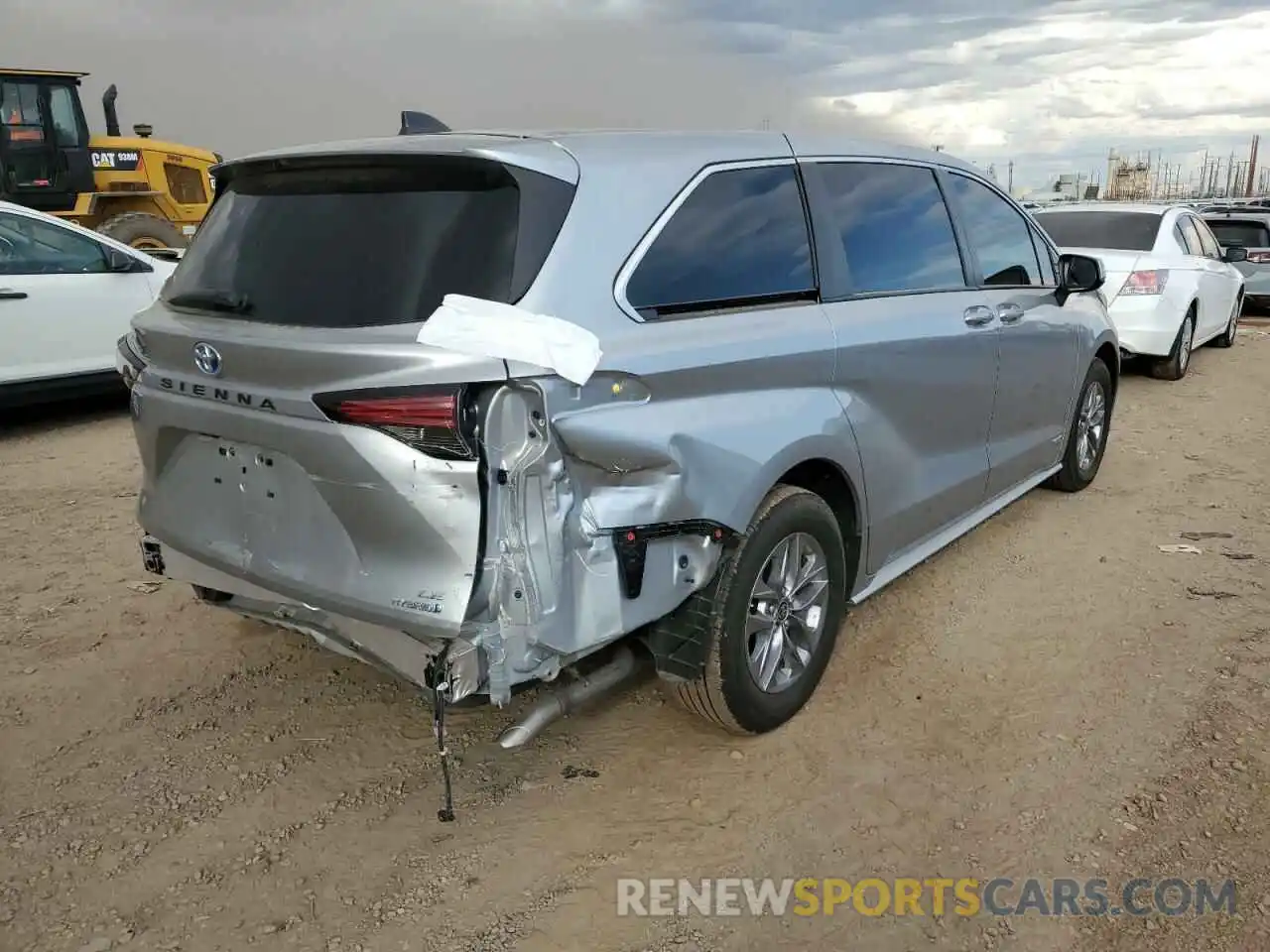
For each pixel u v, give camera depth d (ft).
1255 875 9.14
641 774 10.71
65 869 9.22
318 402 8.48
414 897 8.93
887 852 9.53
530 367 8.12
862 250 12.43
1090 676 12.67
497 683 8.48
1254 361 37.65
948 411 13.76
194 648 13.47
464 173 8.97
